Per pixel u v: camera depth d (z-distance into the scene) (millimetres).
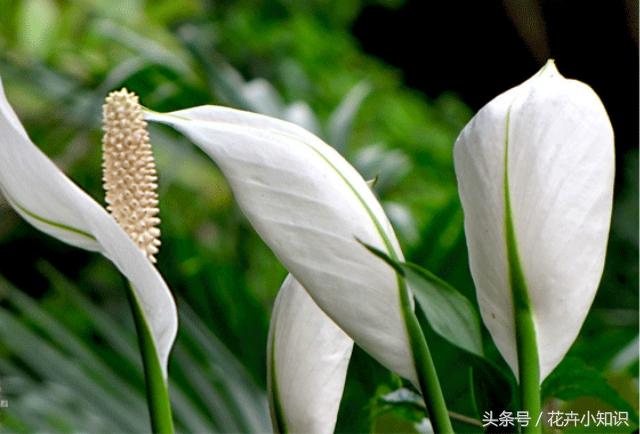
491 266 1193
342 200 1206
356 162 2543
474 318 1189
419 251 1851
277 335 1257
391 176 2562
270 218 1208
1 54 3074
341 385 1256
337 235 1204
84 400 1872
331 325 1254
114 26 3348
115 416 1872
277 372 1257
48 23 3141
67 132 3268
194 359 1936
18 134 1192
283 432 1257
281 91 4641
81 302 2020
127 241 1196
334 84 4668
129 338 1992
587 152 1189
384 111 4648
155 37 3477
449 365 1593
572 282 1188
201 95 2514
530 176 1187
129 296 1215
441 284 1181
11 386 1916
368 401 1488
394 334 1206
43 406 1855
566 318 1190
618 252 3936
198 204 3514
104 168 1240
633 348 1844
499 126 1190
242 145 1209
